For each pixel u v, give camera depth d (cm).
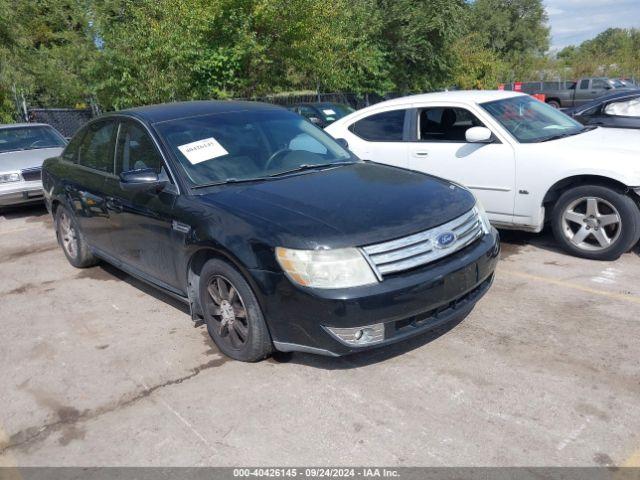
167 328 448
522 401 323
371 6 2222
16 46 1552
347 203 367
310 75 1886
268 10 1523
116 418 332
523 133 587
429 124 646
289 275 329
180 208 400
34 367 400
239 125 471
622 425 297
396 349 391
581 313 430
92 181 521
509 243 618
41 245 731
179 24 1453
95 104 1675
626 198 514
